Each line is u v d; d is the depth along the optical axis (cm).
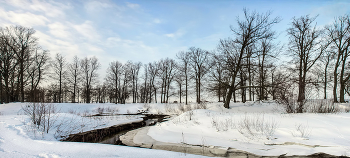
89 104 2889
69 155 506
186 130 1055
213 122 1050
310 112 1141
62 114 1348
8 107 1980
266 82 1992
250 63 1916
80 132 1137
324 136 702
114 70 3909
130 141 930
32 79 2844
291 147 679
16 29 2608
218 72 2206
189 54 3347
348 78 1888
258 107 1986
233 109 1988
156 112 2634
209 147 753
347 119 823
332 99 1138
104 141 1004
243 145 745
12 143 632
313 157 591
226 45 2011
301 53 2019
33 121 1002
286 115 1034
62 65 3466
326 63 2253
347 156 554
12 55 2578
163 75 3991
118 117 1967
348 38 1834
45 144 623
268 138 765
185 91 3553
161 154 546
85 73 3675
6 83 2530
